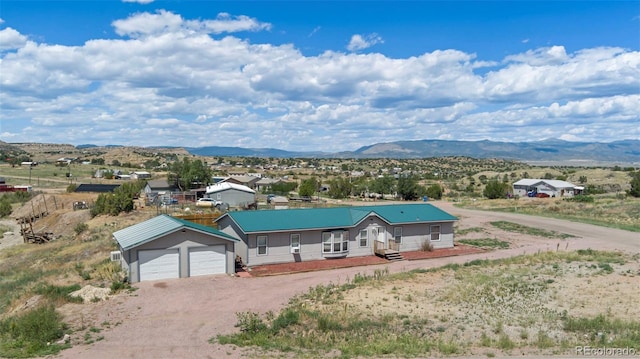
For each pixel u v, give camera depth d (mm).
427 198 90125
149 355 15508
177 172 96000
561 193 97000
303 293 24266
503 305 20375
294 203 74875
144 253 27375
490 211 64375
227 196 75875
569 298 21172
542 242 40969
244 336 17312
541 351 14750
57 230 57656
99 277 27938
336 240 34656
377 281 25922
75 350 16047
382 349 15086
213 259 29156
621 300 20609
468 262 30750
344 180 105312
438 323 18297
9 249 47250
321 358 14617
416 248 37969
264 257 32469
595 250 34250
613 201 68688
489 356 14289
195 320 19938
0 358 15156
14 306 23141
